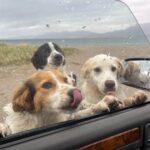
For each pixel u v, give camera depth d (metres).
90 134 0.98
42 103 0.92
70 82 0.98
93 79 1.04
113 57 1.12
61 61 0.98
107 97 1.07
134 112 1.13
